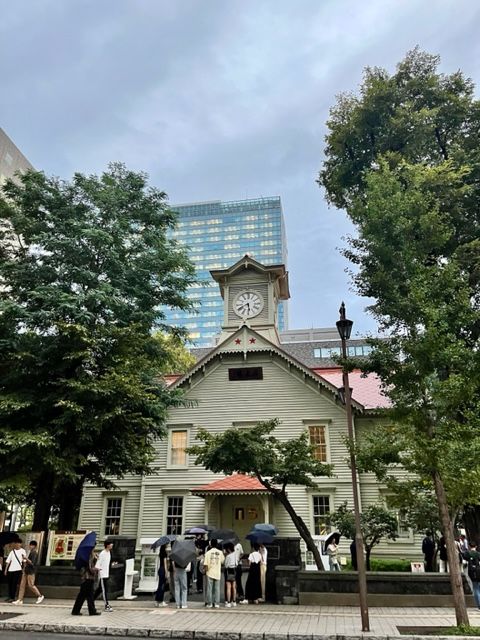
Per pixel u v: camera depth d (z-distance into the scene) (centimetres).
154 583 1630
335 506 2366
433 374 1244
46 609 1298
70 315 1794
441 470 1081
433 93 2473
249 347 2700
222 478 2497
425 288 1272
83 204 2048
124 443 1809
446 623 1100
